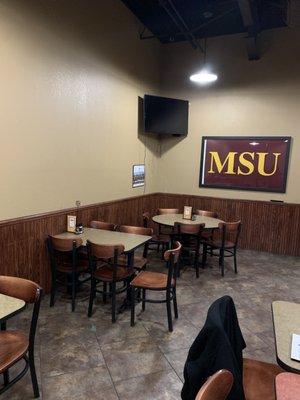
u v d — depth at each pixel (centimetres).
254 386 145
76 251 311
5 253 287
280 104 512
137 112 517
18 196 299
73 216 353
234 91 542
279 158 520
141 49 511
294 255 515
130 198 509
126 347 241
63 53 341
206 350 125
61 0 331
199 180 584
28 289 179
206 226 402
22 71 291
